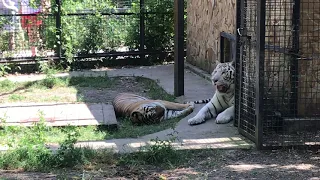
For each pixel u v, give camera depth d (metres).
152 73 11.09
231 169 5.05
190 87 9.23
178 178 4.77
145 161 5.30
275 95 5.99
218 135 6.20
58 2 11.55
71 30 11.78
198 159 5.40
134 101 7.41
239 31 6.09
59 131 6.57
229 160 5.36
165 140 5.94
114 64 12.37
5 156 5.28
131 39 12.40
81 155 5.29
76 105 8.02
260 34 5.46
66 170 5.07
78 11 11.85
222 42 9.34
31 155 5.26
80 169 5.09
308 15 5.99
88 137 6.26
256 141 5.68
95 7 12.04
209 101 7.44
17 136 6.31
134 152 5.47
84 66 12.10
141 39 12.38
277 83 5.96
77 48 11.95
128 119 7.20
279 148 5.64
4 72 11.09
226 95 6.90
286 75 5.96
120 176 4.87
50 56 11.67
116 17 12.23
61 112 7.39
